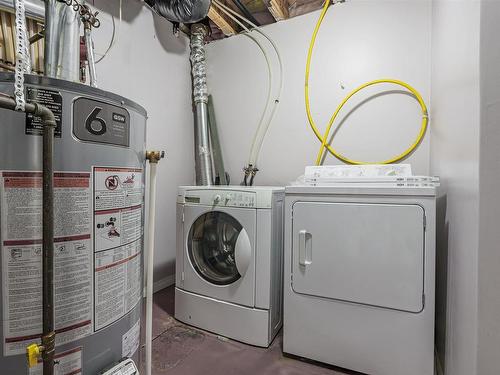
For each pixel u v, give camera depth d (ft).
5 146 1.98
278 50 7.06
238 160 7.70
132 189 2.73
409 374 3.64
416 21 5.62
